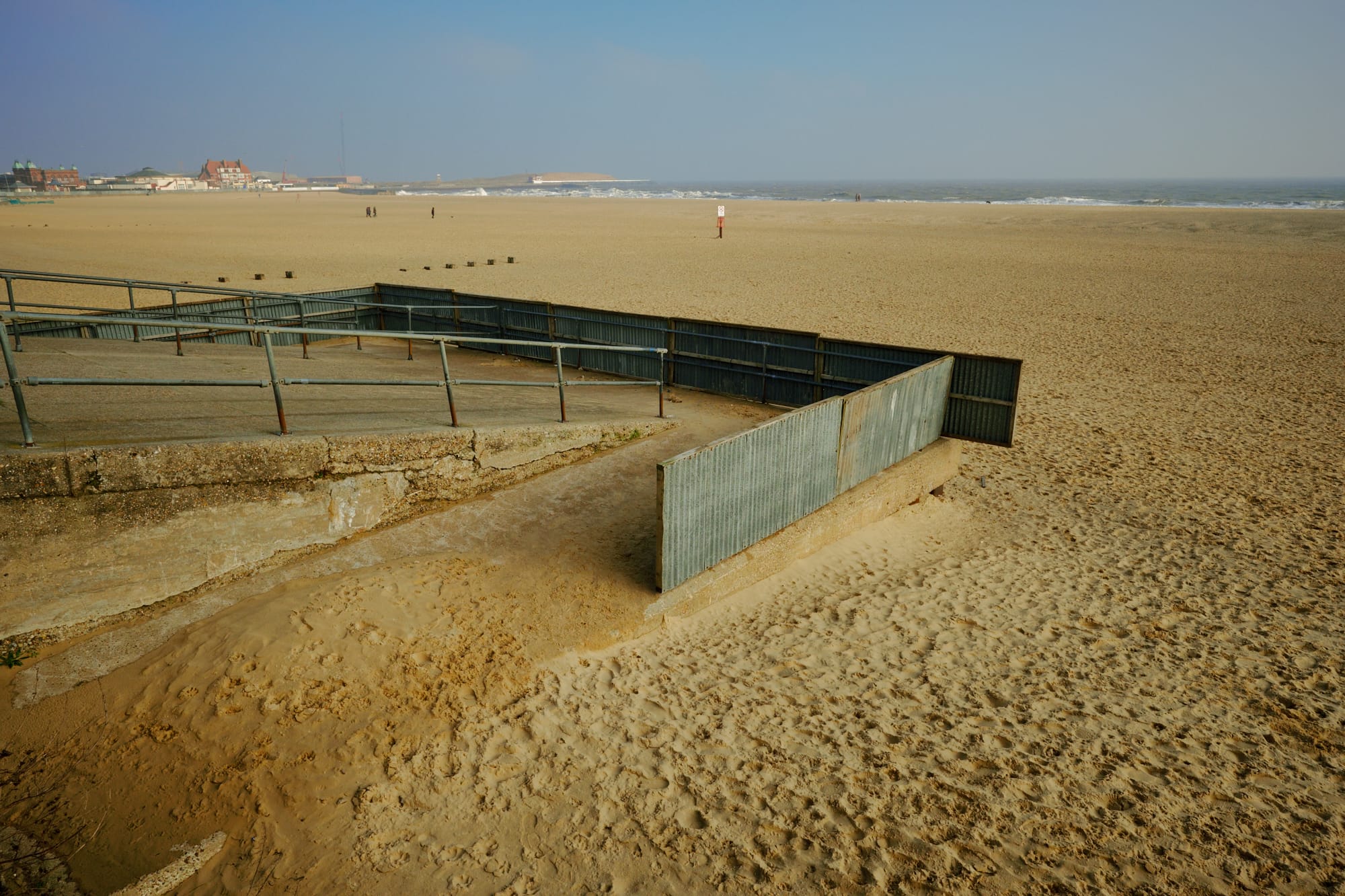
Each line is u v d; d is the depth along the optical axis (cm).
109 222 6419
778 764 480
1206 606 753
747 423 1058
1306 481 1098
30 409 658
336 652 532
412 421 790
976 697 578
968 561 844
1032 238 4956
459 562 665
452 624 586
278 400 638
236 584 604
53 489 515
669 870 395
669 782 459
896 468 934
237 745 460
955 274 3253
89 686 498
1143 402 1493
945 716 549
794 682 584
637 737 500
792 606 714
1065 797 462
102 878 387
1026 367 1752
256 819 420
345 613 570
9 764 446
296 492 635
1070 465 1165
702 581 675
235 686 496
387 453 692
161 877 386
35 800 426
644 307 2427
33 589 515
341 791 437
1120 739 529
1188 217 6675
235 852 403
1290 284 2914
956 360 996
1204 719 562
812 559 805
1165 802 463
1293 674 634
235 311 1427
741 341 1184
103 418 649
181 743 461
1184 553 875
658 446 947
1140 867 408
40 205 10512
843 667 612
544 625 600
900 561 836
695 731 511
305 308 1534
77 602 533
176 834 412
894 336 2033
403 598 603
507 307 1465
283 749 458
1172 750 520
